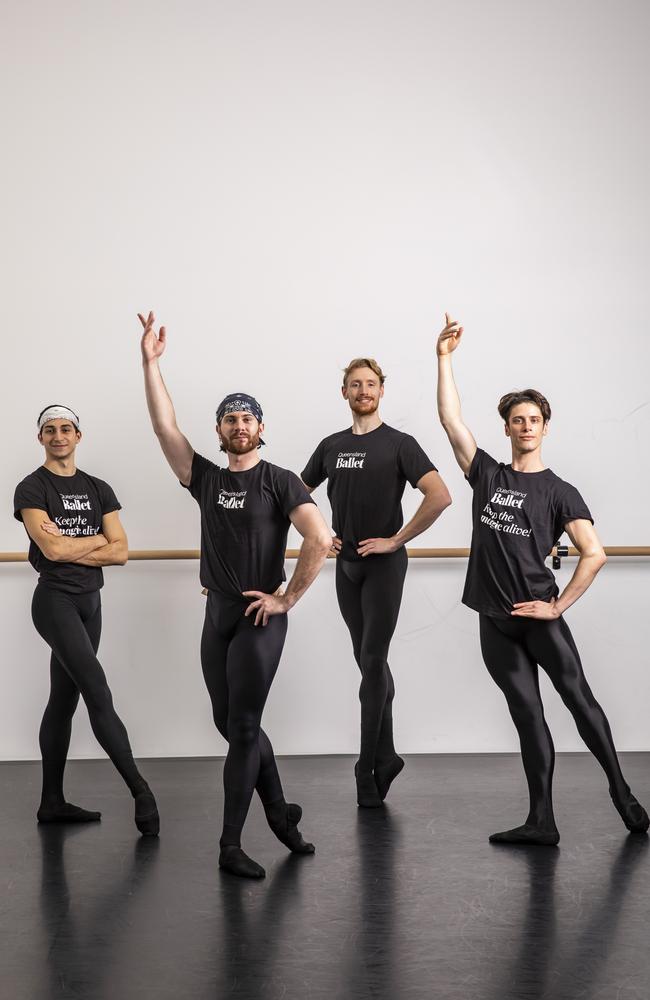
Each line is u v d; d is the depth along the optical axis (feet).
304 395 15.44
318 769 14.34
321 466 13.52
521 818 11.70
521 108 15.66
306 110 15.56
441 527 15.42
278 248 15.48
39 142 15.39
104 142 15.43
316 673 15.29
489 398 15.49
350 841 10.77
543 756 10.73
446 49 15.67
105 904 8.82
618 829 11.14
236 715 9.73
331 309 15.47
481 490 11.07
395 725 15.31
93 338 15.31
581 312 15.56
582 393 15.53
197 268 15.42
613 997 6.98
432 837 10.91
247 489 9.86
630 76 15.67
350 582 12.96
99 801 12.64
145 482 15.29
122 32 15.52
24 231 15.33
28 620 15.14
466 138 15.62
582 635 15.46
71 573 11.69
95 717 11.19
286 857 10.19
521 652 10.91
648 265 15.61
